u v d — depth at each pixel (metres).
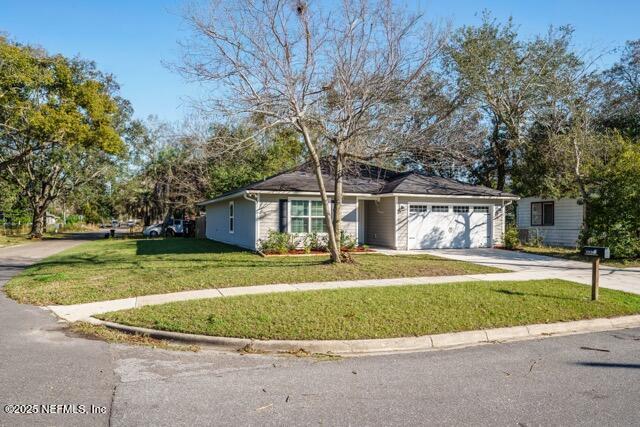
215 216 27.39
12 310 8.35
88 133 28.67
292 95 11.88
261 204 18.20
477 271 12.90
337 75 12.15
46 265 15.17
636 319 8.27
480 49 24.97
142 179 42.38
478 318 7.57
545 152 23.55
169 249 20.42
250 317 7.29
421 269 12.81
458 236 20.69
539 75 24.70
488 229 21.28
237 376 5.18
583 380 5.12
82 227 66.75
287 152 26.39
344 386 4.89
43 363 5.49
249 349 6.25
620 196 15.58
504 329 7.18
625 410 4.29
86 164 39.34
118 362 5.61
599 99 24.86
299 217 18.64
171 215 39.12
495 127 28.12
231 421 3.98
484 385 4.95
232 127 12.84
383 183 21.48
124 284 10.48
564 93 21.64
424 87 14.23
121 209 74.19
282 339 6.38
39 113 26.59
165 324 6.96
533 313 8.02
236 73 11.95
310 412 4.20
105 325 7.23
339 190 13.91
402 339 6.52
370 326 6.96
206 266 13.53
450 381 5.07
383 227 20.66
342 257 13.54
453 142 14.66
